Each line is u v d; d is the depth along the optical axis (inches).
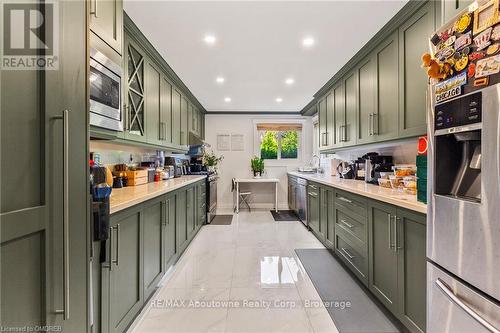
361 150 142.7
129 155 117.8
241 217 196.2
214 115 233.3
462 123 37.8
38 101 27.2
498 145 31.8
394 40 85.1
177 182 115.9
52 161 28.7
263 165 231.6
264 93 171.3
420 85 72.7
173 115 138.3
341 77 131.9
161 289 85.0
